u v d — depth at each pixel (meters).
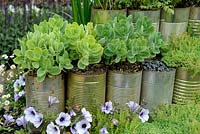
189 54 1.23
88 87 1.10
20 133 1.09
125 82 1.14
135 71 1.14
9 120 1.15
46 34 1.09
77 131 1.05
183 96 1.25
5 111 1.19
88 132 1.06
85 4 1.31
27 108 1.09
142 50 1.13
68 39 1.10
